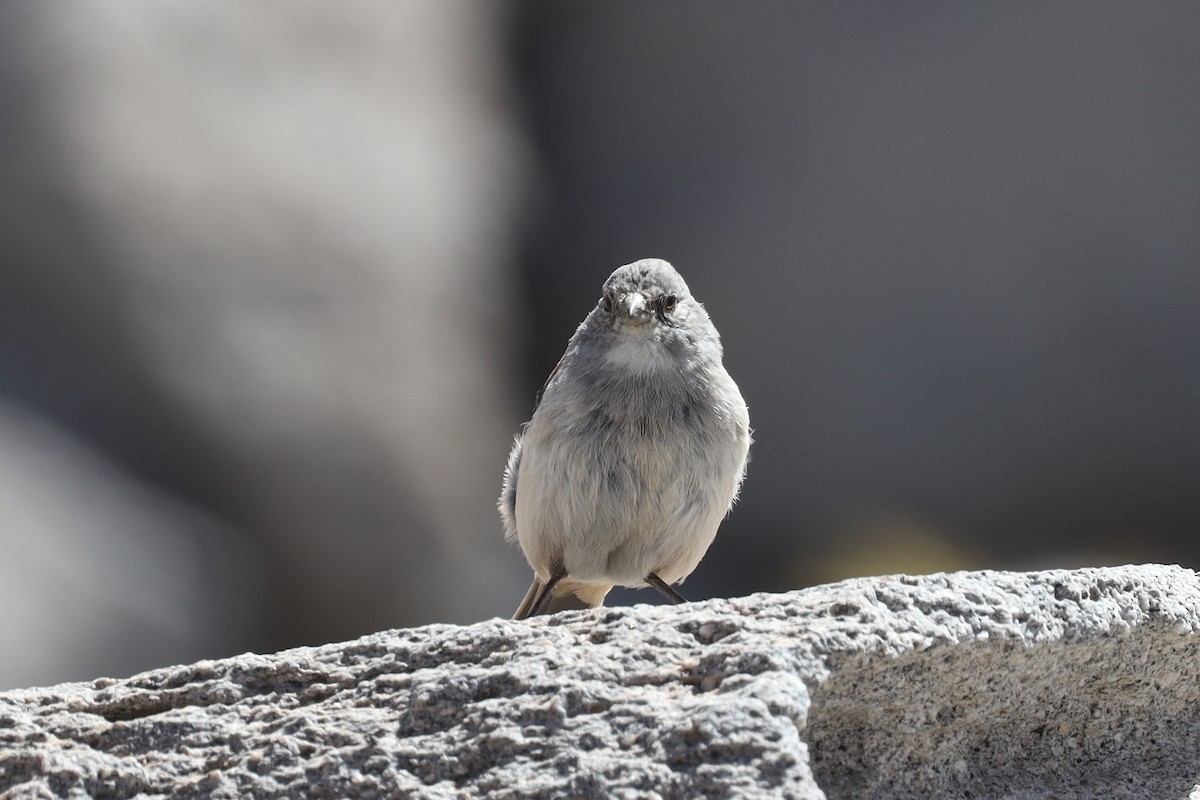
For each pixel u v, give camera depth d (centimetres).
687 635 391
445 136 1805
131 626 1265
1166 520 1628
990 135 1709
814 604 395
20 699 410
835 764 389
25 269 1456
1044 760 420
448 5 1945
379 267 1661
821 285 1697
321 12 1844
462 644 403
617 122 1844
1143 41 1708
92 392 1425
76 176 1519
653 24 1855
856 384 1667
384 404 1567
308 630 1429
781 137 1759
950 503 1641
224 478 1438
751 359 1688
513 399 1712
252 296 1555
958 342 1675
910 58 1745
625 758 350
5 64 1586
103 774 382
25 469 1317
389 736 377
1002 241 1686
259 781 373
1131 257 1675
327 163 1702
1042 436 1647
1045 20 1727
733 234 1731
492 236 1780
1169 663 432
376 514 1502
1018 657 401
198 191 1585
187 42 1716
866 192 1712
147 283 1501
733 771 337
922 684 392
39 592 1229
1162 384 1648
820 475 1655
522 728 364
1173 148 1684
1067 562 1567
